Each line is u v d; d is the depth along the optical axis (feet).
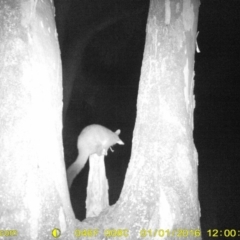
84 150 9.42
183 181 7.82
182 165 7.89
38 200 7.18
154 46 8.38
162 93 8.11
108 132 9.59
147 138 8.02
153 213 7.53
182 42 8.34
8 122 7.29
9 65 7.45
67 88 22.91
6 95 7.38
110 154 23.03
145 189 7.75
